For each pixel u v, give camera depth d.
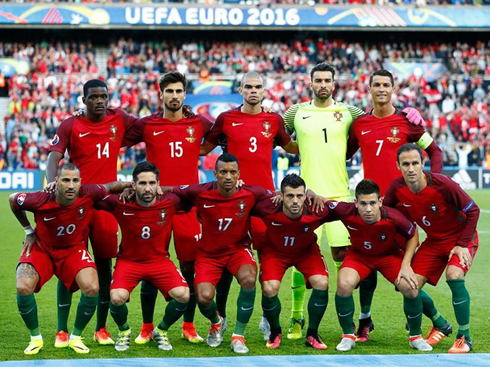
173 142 8.24
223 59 38.38
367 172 8.46
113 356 7.06
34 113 33.34
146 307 7.75
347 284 7.31
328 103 8.68
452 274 7.22
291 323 8.06
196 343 7.75
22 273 7.12
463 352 7.04
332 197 8.55
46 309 9.45
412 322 7.34
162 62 37.50
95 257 7.82
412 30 39.03
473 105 36.12
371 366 5.89
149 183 7.14
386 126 8.35
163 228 7.45
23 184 30.77
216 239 7.56
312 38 40.72
